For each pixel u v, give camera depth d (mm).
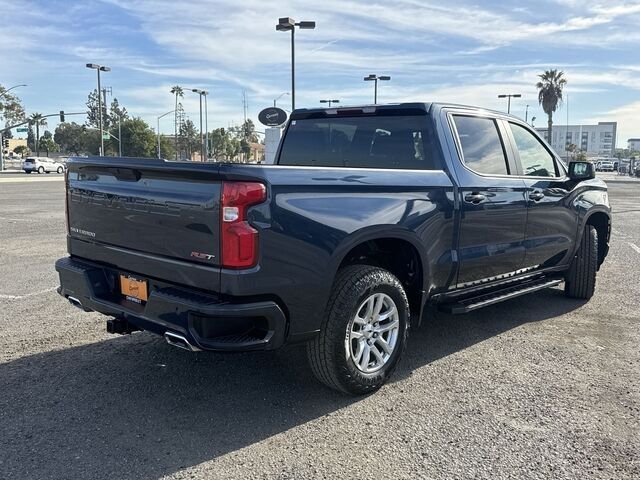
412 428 3438
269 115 19641
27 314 5684
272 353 4680
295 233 3291
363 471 2967
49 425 3422
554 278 5945
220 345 3162
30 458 3051
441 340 5082
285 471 2963
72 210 4188
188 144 108062
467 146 4684
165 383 4055
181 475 2918
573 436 3357
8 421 3463
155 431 3371
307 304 3414
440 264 4285
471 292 4820
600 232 6750
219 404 3740
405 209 3922
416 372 4324
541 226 5387
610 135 161625
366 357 3812
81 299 3990
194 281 3270
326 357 3629
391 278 3881
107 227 3824
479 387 4051
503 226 4867
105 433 3336
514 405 3762
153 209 3459
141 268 3592
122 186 3664
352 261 4062
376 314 3873
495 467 3016
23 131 66188
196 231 3229
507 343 5004
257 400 3807
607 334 5270
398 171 3973
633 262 9078
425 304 4422
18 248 9680
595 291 6973
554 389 4020
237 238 3094
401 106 4609
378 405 3752
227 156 90562
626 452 3184
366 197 3711
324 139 5176
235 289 3107
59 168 56094
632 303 6395
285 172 3287
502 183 4832
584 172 5770
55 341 4891
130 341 4910
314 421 3520
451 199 4309
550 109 64875
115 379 4109
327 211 3457
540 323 5613
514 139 5254
